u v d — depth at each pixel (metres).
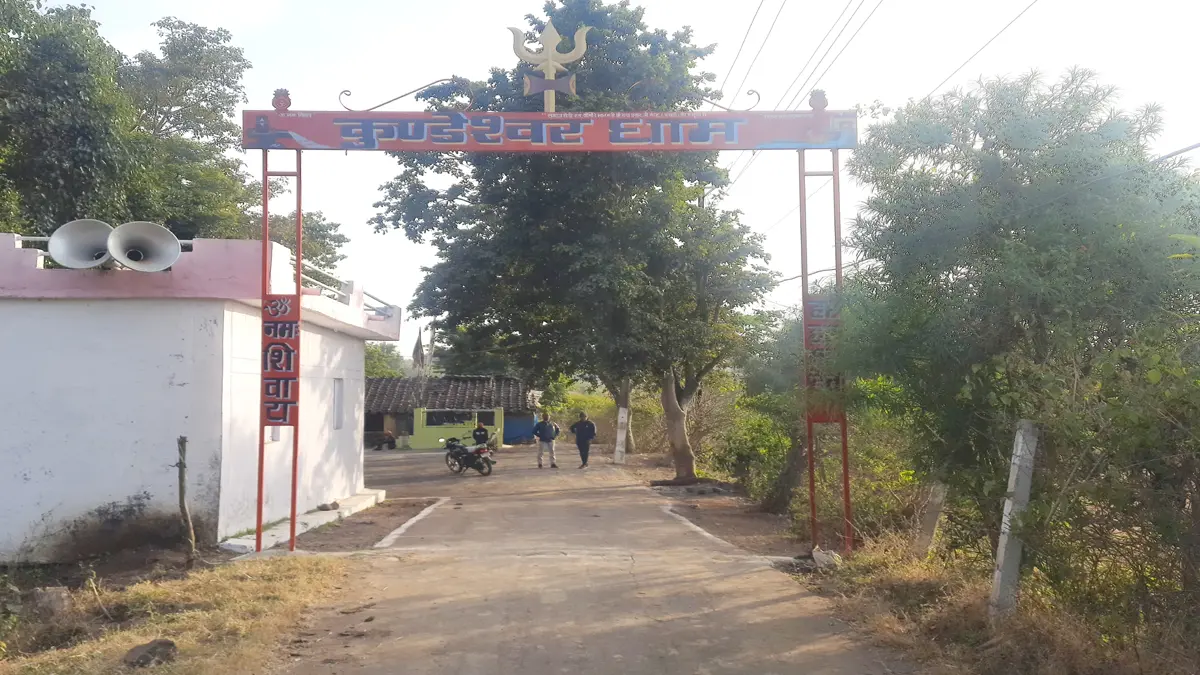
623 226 17.22
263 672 5.79
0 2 15.28
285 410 10.20
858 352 7.24
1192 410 4.96
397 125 10.01
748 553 10.18
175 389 10.73
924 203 6.99
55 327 10.73
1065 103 6.78
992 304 6.39
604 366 17.80
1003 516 6.15
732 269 18.86
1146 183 6.19
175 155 23.84
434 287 18.50
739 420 23.89
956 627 6.38
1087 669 5.31
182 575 9.12
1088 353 6.05
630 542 11.16
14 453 10.59
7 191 15.22
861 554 9.09
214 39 27.08
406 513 14.80
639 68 16.56
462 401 38.19
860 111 8.25
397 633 6.68
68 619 7.32
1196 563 5.26
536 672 5.82
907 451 8.22
